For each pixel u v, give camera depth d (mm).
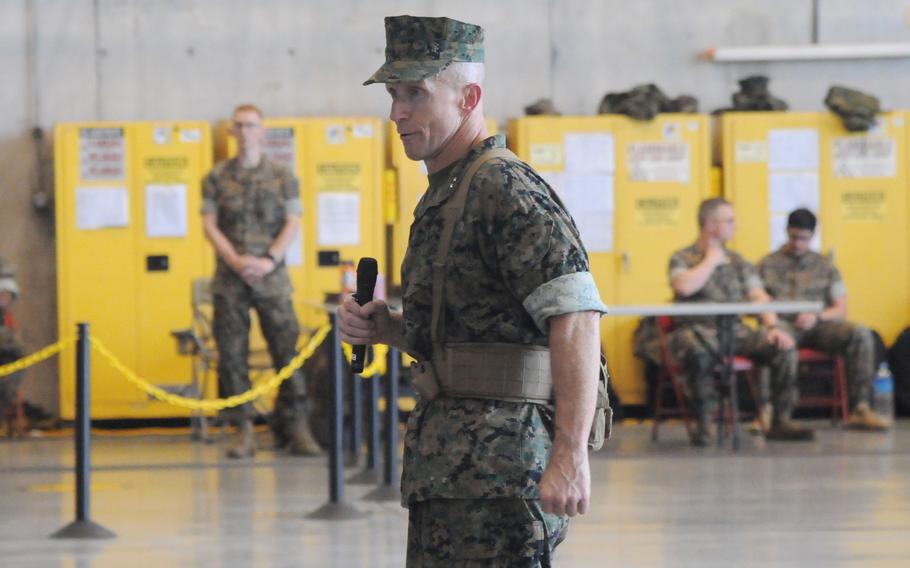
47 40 16812
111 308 16266
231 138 16719
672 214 16797
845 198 16891
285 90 17141
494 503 4117
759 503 10430
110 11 16891
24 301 16734
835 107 16750
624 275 16750
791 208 16891
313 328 15984
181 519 9914
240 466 12859
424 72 4211
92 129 16266
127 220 16297
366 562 8273
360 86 17234
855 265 16953
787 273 15219
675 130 16766
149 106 16953
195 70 17016
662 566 8141
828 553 8516
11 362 15266
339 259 16469
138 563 8336
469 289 4188
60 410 16578
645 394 16500
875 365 15617
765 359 14320
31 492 11328
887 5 17641
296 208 13422
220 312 13211
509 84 17406
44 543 9039
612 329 16562
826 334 15227
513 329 4172
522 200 4113
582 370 4047
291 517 9969
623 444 14250
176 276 16297
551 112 16844
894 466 12422
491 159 4223
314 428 14172
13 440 15367
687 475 11961
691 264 14055
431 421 4230
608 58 17484
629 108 16656
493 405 4168
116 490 11398
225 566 8219
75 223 16250
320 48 17188
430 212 4270
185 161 16359
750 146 16828
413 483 4207
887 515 9891
